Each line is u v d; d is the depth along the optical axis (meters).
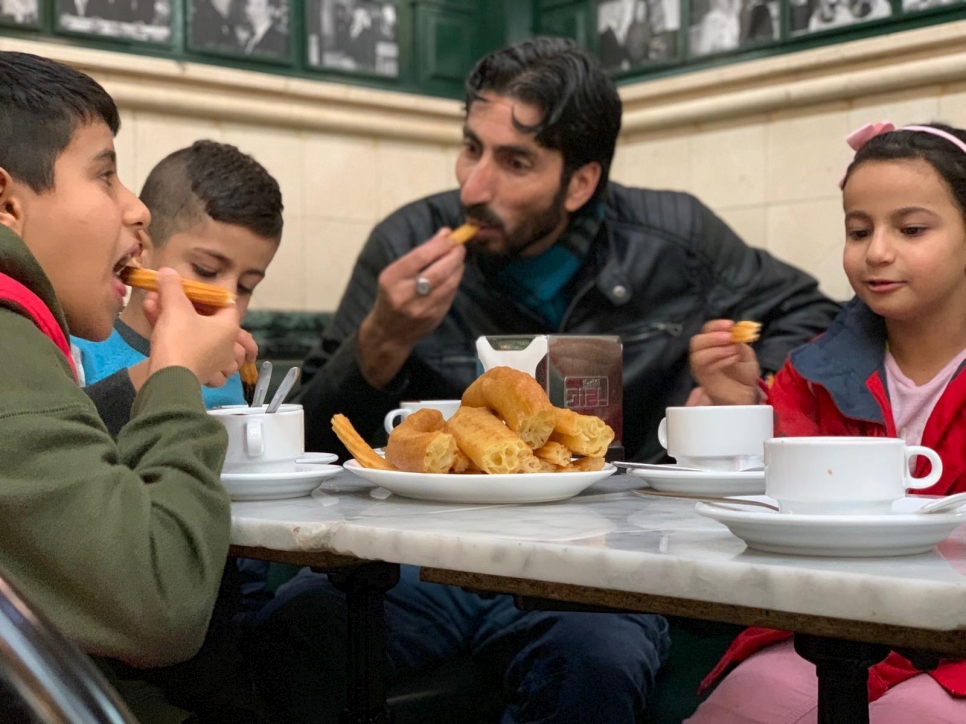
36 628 0.44
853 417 1.29
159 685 1.08
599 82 1.88
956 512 0.71
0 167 0.93
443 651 1.47
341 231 2.75
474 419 1.05
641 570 0.67
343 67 2.76
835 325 1.40
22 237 0.95
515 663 1.34
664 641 1.41
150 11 2.44
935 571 0.61
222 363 1.02
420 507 0.98
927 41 2.22
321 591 1.39
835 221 2.42
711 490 1.06
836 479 0.73
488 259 1.93
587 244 1.94
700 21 2.68
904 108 2.30
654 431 1.96
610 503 1.01
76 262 0.97
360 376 1.81
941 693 0.94
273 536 0.87
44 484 0.75
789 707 1.01
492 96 1.84
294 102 2.63
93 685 0.44
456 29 2.97
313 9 2.70
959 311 1.28
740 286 2.07
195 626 0.81
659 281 2.02
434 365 1.96
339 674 1.34
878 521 0.65
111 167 1.02
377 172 2.81
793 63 2.44
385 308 1.78
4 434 0.76
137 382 1.04
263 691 1.35
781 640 1.12
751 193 2.58
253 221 1.57
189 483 0.83
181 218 1.54
